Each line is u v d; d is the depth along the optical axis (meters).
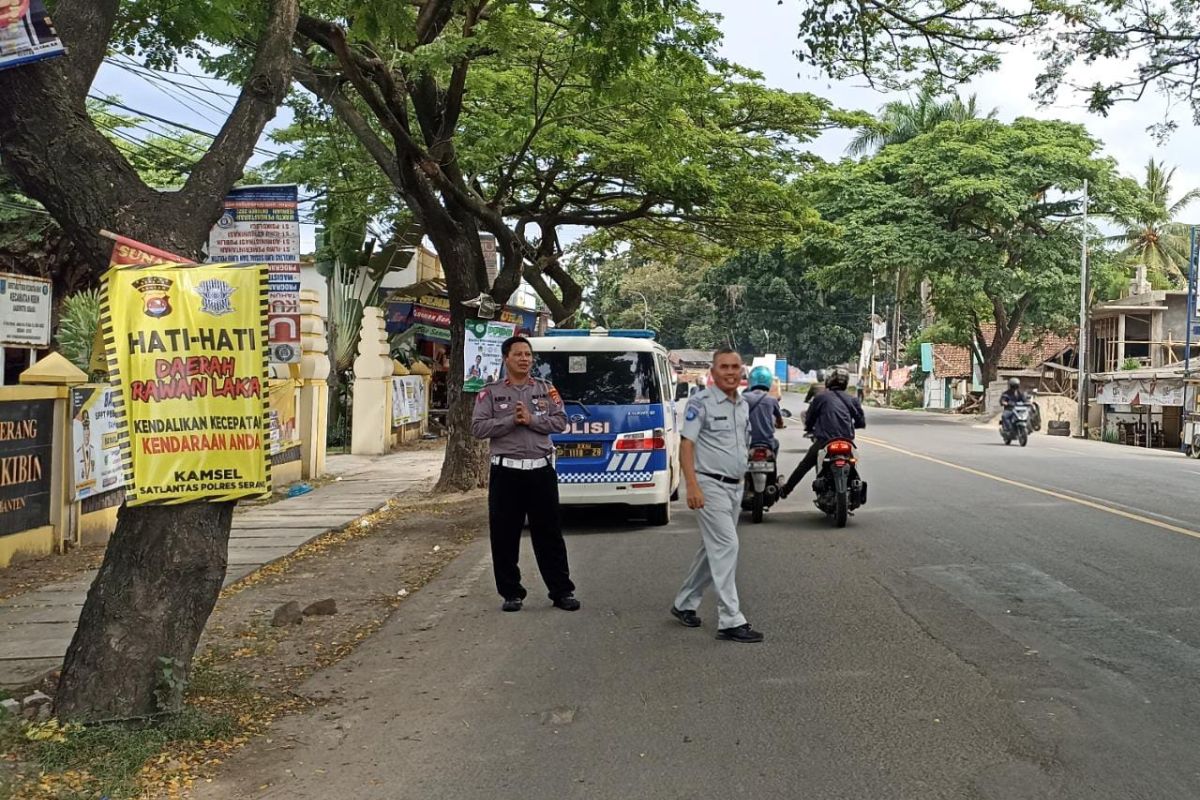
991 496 13.20
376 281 23.92
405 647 6.43
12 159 4.84
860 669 5.64
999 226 35.53
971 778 4.11
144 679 4.73
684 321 85.44
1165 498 12.95
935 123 42.72
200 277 4.80
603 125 15.03
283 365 15.64
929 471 16.69
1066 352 47.75
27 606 7.40
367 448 21.62
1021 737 4.55
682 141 14.11
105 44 5.21
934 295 38.31
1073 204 35.56
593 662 5.94
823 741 4.55
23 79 4.73
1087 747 4.41
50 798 3.96
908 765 4.26
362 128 13.39
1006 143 35.03
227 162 5.27
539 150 14.23
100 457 10.14
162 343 4.76
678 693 5.30
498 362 14.35
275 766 4.43
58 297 18.25
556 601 7.39
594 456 11.06
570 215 18.23
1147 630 6.37
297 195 9.84
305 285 25.55
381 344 21.77
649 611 7.22
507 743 4.65
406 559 9.77
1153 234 49.53
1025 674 5.49
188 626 4.87
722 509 6.39
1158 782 4.04
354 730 4.88
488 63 13.33
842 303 78.00
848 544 9.68
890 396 64.44
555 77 13.43
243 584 8.59
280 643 6.62
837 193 35.78
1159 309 39.56
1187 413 24.92
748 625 6.38
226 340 4.82
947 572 8.24
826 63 9.76
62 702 4.70
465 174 15.81
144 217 4.93
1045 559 8.75
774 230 19.52
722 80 17.08
